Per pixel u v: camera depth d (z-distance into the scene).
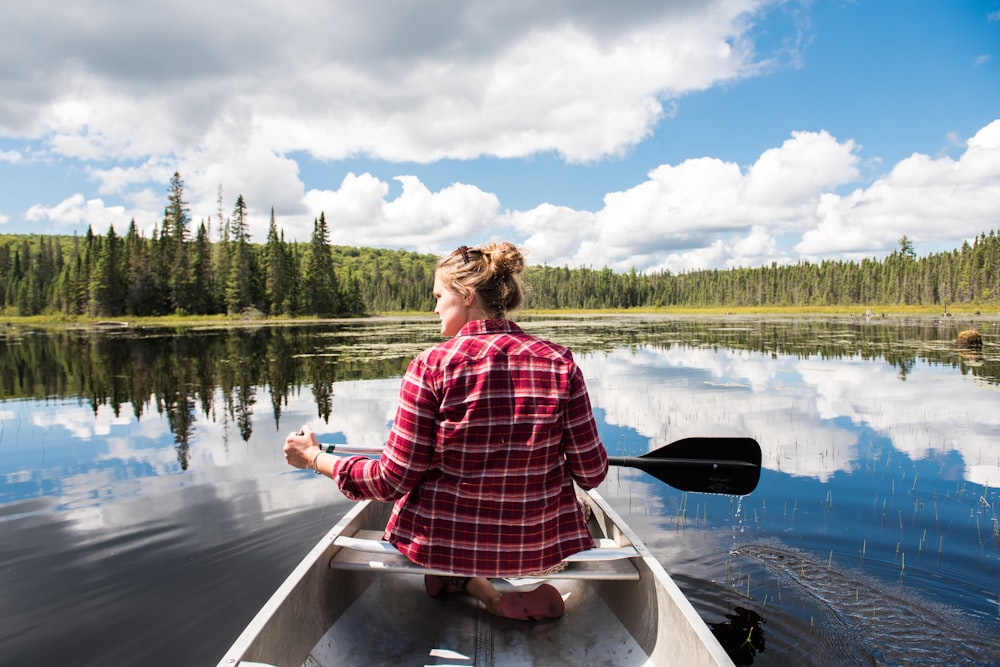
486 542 1.89
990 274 86.25
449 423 1.81
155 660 2.87
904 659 2.83
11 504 5.12
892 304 98.12
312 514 4.77
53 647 2.97
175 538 4.32
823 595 3.43
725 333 29.59
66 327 46.81
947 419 8.24
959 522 4.50
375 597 2.59
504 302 1.94
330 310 71.00
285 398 10.42
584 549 2.05
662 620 2.07
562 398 1.86
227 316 62.16
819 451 6.61
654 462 3.06
